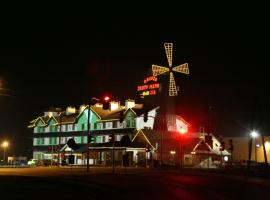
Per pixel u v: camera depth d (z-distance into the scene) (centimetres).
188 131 11025
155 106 10500
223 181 4472
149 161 8912
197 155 9644
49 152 11606
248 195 3042
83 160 10106
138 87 11438
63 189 3588
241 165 8319
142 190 3438
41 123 12431
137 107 10450
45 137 12225
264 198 2836
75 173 5953
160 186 3797
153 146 9362
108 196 3020
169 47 11462
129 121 10131
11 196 3002
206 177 5153
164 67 11250
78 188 3666
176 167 8300
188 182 4291
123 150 9419
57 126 11931
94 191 3400
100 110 11044
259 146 10125
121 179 4706
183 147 9519
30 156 13338
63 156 9794
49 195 3092
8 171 6600
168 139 9794
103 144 10050
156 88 10994
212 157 9862
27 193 3241
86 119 11131
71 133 11425
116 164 9450
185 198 2839
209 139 8800
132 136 9912
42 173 5981
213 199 2773
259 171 6394
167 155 9525
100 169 7400
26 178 4878
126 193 3216
